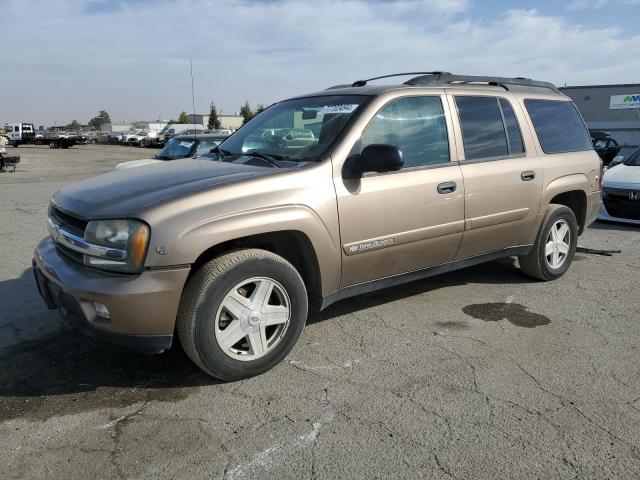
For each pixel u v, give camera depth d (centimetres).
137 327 295
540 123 512
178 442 271
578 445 270
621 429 285
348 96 409
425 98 419
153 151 4216
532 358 368
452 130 429
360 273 381
